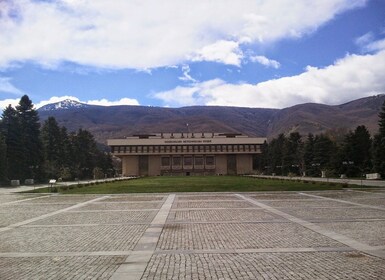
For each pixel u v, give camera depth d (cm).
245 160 15588
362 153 8906
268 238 1493
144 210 2595
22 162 8575
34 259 1210
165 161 15650
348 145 8994
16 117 8675
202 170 15575
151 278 973
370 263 1091
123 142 15388
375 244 1348
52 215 2402
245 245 1369
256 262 1120
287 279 945
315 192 4094
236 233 1620
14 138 8462
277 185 5128
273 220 1998
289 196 3616
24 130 8931
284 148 12250
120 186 5472
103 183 6925
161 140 15475
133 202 3253
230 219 2069
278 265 1080
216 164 15600
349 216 2097
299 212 2322
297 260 1138
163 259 1179
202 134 16450
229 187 4881
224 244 1394
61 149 10994
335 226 1758
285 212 2336
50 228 1855
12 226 1942
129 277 986
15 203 3381
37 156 9081
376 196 3450
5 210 2769
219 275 988
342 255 1195
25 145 8819
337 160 9138
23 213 2548
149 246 1379
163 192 4441
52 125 10838
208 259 1169
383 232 1584
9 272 1056
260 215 2216
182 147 15512
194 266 1084
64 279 980
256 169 16475
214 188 4794
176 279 960
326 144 10269
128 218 2180
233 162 15638
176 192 4422
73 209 2766
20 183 8506
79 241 1497
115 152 15425
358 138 8950
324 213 2247
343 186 4728
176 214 2330
